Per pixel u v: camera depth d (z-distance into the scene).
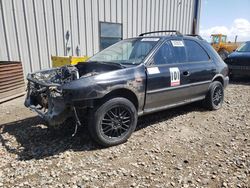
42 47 8.24
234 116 5.12
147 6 11.20
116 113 3.63
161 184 2.77
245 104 6.05
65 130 4.18
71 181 2.79
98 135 3.48
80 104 3.31
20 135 3.99
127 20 10.55
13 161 3.18
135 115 3.80
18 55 7.75
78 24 9.01
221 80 5.55
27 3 7.65
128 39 4.95
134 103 3.92
